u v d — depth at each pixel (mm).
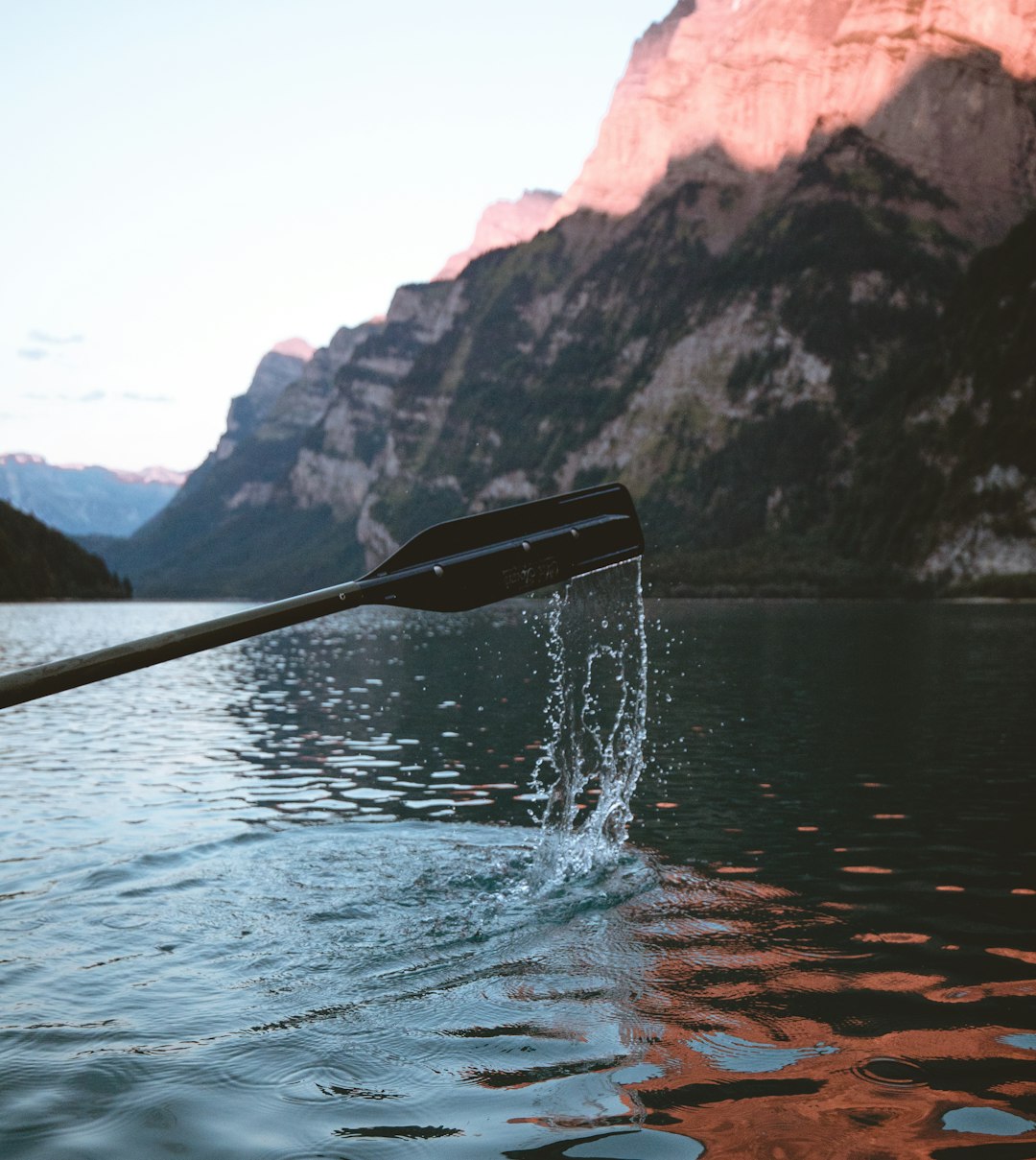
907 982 5289
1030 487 131875
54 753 14086
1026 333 147875
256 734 15914
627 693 21031
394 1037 4652
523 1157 3605
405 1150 3662
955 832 8789
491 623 65750
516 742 14555
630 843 8430
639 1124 3836
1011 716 16891
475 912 6613
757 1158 3582
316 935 6191
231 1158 3631
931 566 134750
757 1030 4699
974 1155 3590
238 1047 4578
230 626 3994
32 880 7434
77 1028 4809
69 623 75562
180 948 5957
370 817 9547
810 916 6441
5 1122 3914
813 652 33812
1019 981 5289
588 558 5328
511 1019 4855
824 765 12312
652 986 5254
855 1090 4086
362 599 4426
